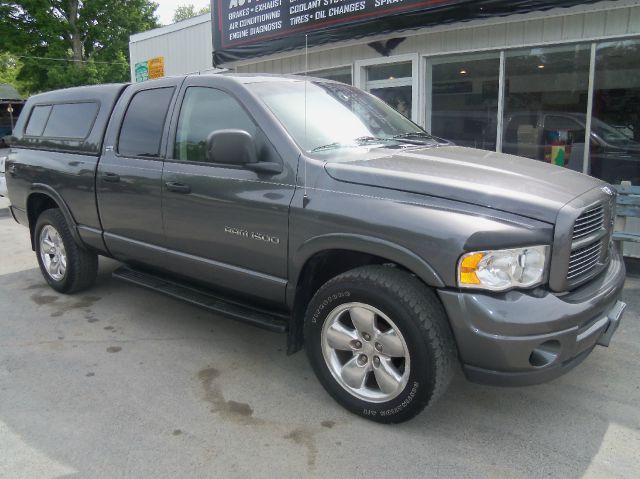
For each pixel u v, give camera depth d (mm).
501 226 2621
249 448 2875
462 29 7891
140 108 4293
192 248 3848
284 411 3230
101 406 3301
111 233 4527
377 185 2951
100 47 31016
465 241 2600
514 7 6699
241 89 3576
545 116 7445
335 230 2990
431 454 2805
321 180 3111
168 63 14422
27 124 5555
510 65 7617
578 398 3344
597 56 6824
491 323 2580
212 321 4664
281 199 3230
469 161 3320
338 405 3281
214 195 3566
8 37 28031
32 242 5621
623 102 6758
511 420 3113
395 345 2883
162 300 5191
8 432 3035
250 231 3410
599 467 2686
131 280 4414
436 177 2900
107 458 2801
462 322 2646
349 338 3086
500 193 2744
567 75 7133
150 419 3156
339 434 2988
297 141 3320
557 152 7430
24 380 3637
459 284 2631
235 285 3654
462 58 8094
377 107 4328
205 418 3162
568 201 2793
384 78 9203
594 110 7008
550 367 2680
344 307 3049
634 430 2998
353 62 9461
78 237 4906
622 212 5457
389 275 2879
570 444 2881
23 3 27297
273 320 3459
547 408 3240
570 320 2639
